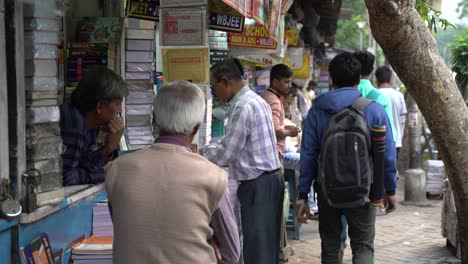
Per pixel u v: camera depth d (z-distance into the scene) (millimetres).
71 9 4734
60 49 4484
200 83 4055
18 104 2914
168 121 2629
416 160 10281
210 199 2553
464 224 4648
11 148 2916
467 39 7957
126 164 2602
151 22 4766
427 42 4160
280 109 6402
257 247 4684
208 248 2521
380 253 6785
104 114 3879
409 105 10297
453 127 4340
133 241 2465
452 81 4285
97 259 3453
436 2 5070
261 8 4660
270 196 4707
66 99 4582
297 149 7723
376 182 4395
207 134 5434
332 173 4320
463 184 4500
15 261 2900
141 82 4734
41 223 3125
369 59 6992
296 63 9320
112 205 2582
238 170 4680
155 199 2496
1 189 2820
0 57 2807
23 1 3008
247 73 7602
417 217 8688
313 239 7328
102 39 4637
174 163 2564
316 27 11789
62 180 3592
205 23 4004
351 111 4402
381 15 3904
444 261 6465
